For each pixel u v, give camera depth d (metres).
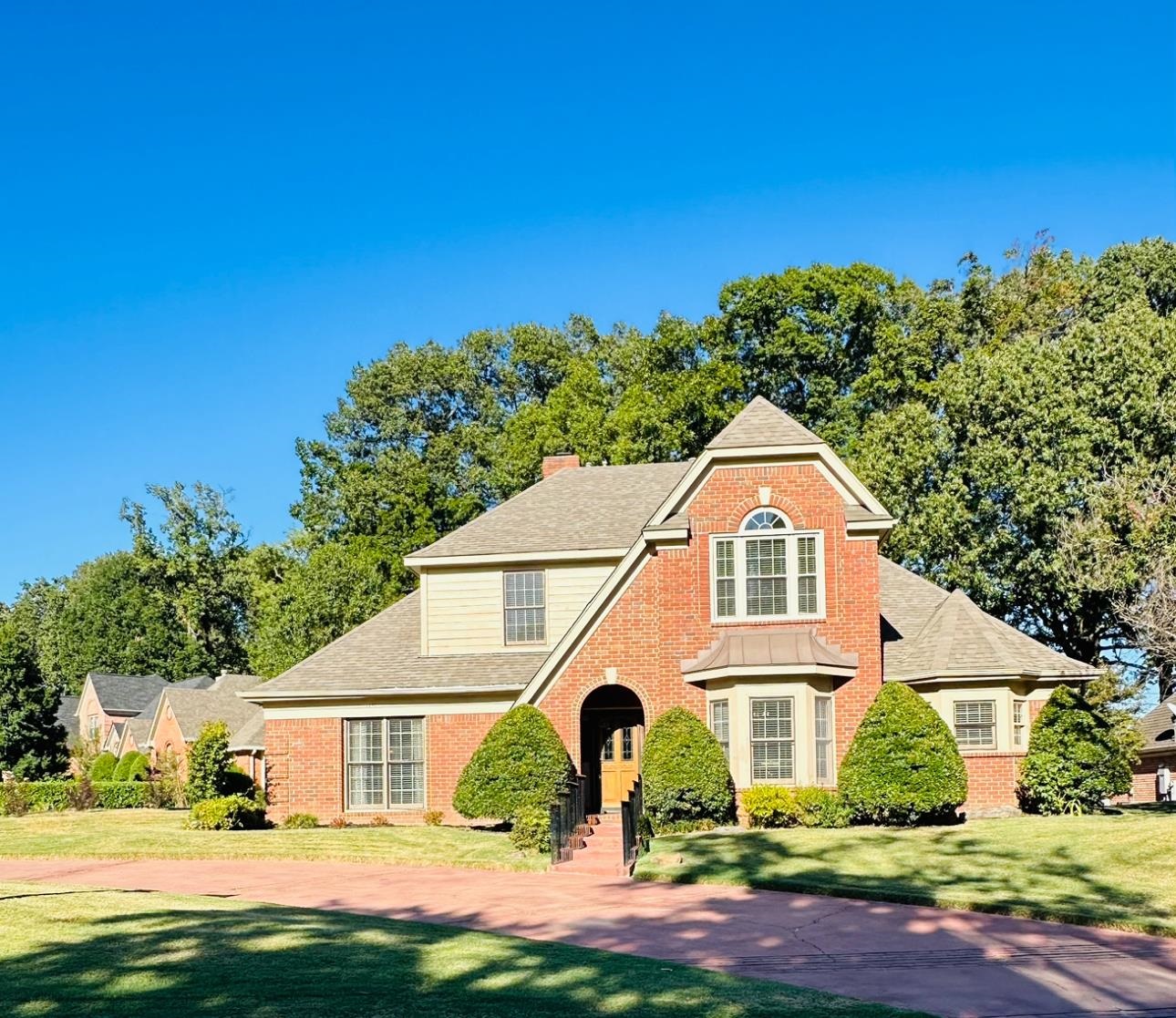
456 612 34.66
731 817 28.86
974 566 46.38
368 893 21.09
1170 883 20.06
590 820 29.72
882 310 62.59
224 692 70.12
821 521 30.09
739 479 30.55
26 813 40.31
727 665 28.97
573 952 15.25
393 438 75.94
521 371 80.44
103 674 88.25
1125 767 28.92
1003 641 31.23
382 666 34.03
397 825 32.25
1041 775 28.50
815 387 61.12
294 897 20.73
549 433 62.41
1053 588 46.03
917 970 14.91
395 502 64.56
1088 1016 12.81
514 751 29.78
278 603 57.72
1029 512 44.44
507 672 33.25
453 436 74.88
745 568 30.25
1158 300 63.28
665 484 37.16
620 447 58.12
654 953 15.80
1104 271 63.59
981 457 45.75
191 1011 12.27
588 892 20.89
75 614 93.81
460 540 35.31
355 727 33.31
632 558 30.97
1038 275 63.56
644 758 28.86
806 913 18.62
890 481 48.03
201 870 24.62
